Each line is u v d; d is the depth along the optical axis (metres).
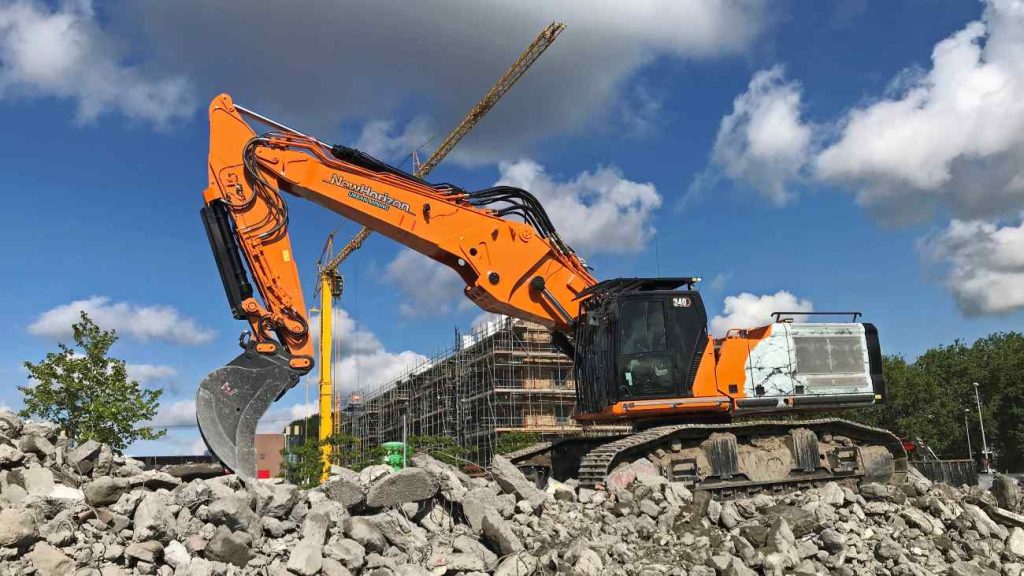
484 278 13.08
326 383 48.09
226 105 11.57
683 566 9.50
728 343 14.10
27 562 6.31
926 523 12.34
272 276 11.12
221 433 9.96
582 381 13.72
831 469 14.49
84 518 7.13
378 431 68.12
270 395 10.47
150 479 8.14
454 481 9.61
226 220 11.24
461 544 8.43
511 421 51.84
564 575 8.27
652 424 13.94
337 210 12.43
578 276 13.97
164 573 6.88
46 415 17.72
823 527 11.29
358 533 7.98
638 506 10.84
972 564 11.37
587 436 14.64
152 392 19.00
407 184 12.79
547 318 13.71
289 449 37.62
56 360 18.09
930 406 60.56
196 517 7.57
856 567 10.80
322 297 49.97
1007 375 62.03
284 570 7.25
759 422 13.92
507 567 8.12
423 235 12.77
